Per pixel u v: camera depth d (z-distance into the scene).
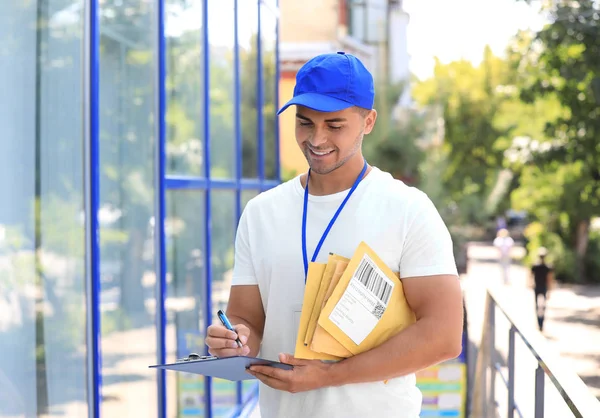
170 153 5.26
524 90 18.94
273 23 9.52
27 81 3.49
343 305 2.36
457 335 2.37
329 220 2.48
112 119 4.29
